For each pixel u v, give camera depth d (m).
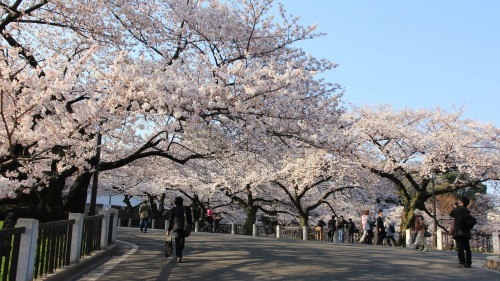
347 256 11.43
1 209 11.33
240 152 12.35
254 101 8.99
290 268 8.67
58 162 9.80
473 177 23.19
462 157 22.59
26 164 8.44
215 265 8.98
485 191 33.06
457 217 10.41
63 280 6.82
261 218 36.69
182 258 10.11
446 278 8.17
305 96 10.51
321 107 10.58
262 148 11.45
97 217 9.92
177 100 8.03
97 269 8.32
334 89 11.00
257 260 9.84
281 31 12.07
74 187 12.18
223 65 9.80
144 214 20.19
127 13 10.84
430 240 25.75
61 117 7.88
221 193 32.03
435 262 10.93
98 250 10.15
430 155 22.92
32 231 5.62
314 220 32.84
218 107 8.73
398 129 24.11
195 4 12.05
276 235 25.25
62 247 7.30
